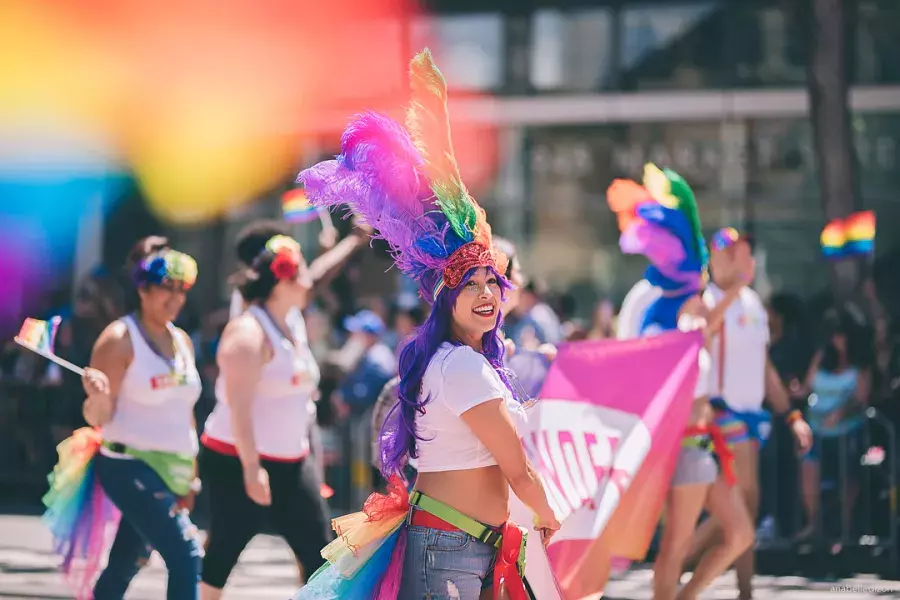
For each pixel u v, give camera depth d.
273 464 13.07
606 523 13.04
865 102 37.59
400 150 9.37
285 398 13.14
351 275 31.83
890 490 21.27
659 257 14.80
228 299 37.06
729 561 14.73
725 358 16.20
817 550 21.30
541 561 10.32
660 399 13.62
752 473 16.38
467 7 39.34
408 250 9.28
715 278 16.22
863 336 21.73
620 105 38.78
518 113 39.22
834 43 30.95
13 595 17.84
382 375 25.11
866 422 21.41
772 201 37.97
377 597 9.08
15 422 27.84
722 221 38.41
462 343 9.24
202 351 27.41
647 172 15.03
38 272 35.69
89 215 36.53
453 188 9.28
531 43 39.75
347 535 9.30
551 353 13.69
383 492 11.28
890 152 37.81
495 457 8.88
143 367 12.65
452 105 39.53
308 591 9.30
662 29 39.56
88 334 28.34
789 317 23.06
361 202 9.41
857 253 28.72
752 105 38.06
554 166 39.19
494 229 39.31
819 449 21.45
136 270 12.93
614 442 13.41
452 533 8.97
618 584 18.78
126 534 13.23
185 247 37.78
